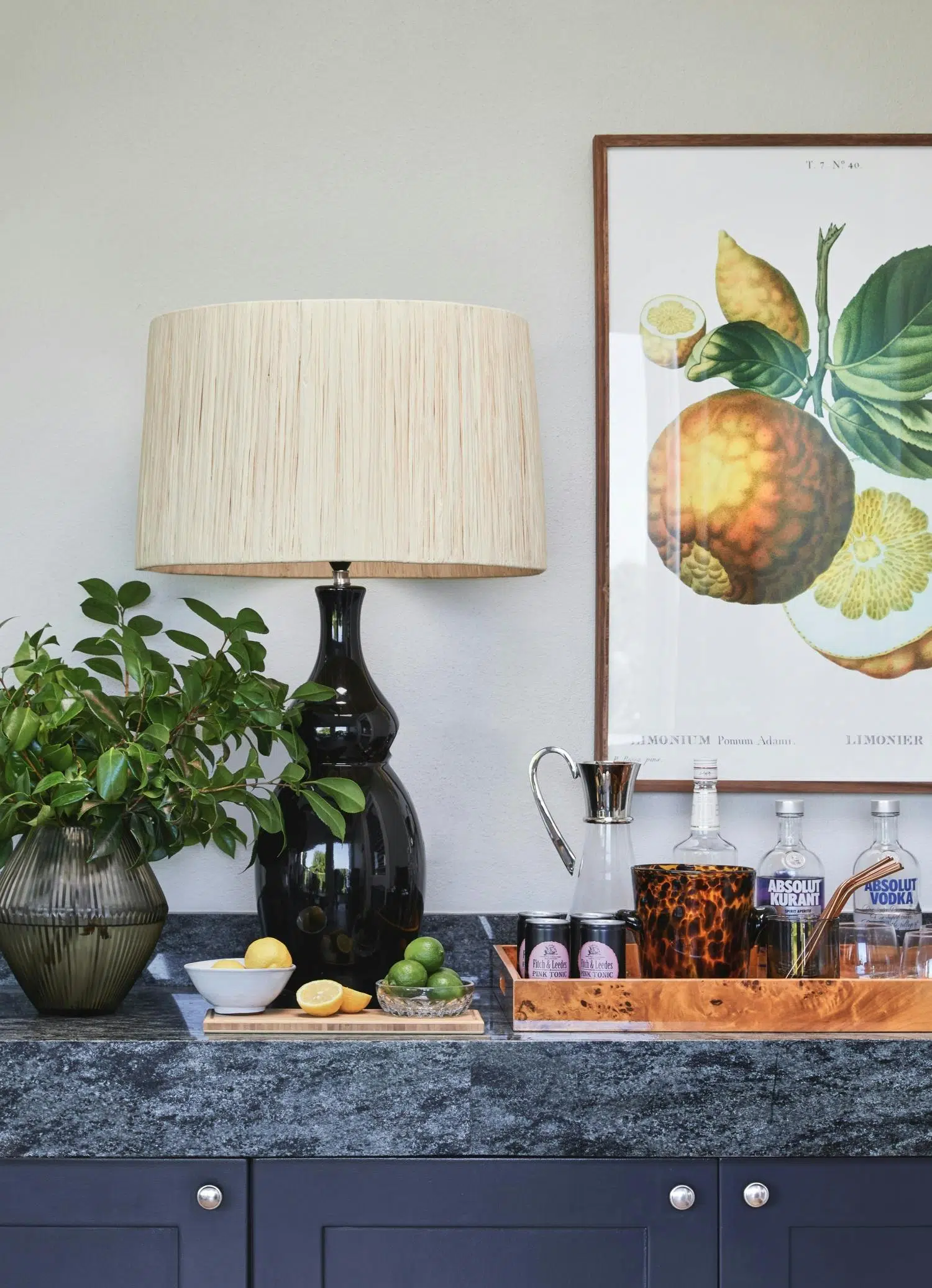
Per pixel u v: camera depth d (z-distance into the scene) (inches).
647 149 78.2
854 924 69.4
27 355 78.4
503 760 77.9
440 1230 59.6
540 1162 59.9
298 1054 59.5
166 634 70.1
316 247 78.8
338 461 60.7
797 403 77.9
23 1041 59.5
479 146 79.1
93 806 62.9
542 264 79.0
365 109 79.1
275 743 76.5
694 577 77.5
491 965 75.3
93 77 78.9
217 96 79.0
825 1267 60.2
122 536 78.2
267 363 61.3
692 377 77.9
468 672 78.1
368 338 61.4
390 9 78.8
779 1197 60.2
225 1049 59.5
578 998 61.9
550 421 78.7
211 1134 59.3
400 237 78.9
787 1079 60.1
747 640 77.5
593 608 78.4
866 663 77.5
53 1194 59.4
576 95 79.2
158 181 78.8
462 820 77.6
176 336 63.6
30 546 78.0
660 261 78.0
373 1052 59.5
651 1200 59.9
